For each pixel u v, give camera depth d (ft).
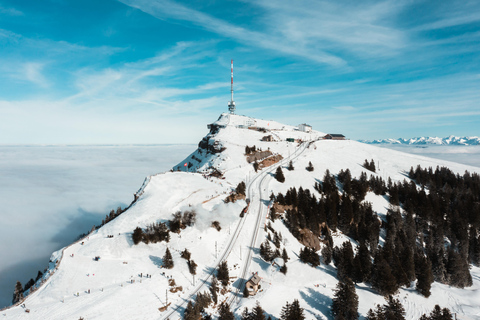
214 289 245.24
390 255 323.78
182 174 467.52
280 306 253.24
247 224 362.12
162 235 297.74
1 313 201.57
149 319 211.00
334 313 253.44
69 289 228.63
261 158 611.88
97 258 264.31
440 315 238.48
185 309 225.97
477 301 302.45
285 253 313.73
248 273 288.10
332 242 372.79
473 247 407.85
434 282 338.54
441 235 409.90
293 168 561.02
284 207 409.28
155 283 244.83
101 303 212.02
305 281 296.30
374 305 275.59
